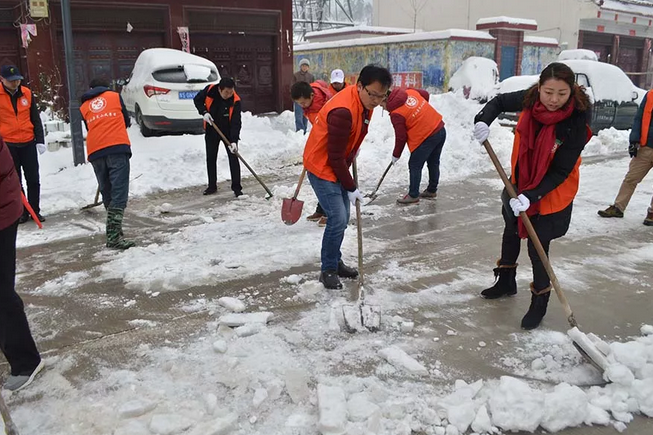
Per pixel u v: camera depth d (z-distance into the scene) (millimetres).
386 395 2852
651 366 2943
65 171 8273
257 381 2969
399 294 4141
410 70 18953
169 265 4730
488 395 2832
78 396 2898
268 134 11164
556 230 3498
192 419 2650
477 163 9297
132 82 11203
